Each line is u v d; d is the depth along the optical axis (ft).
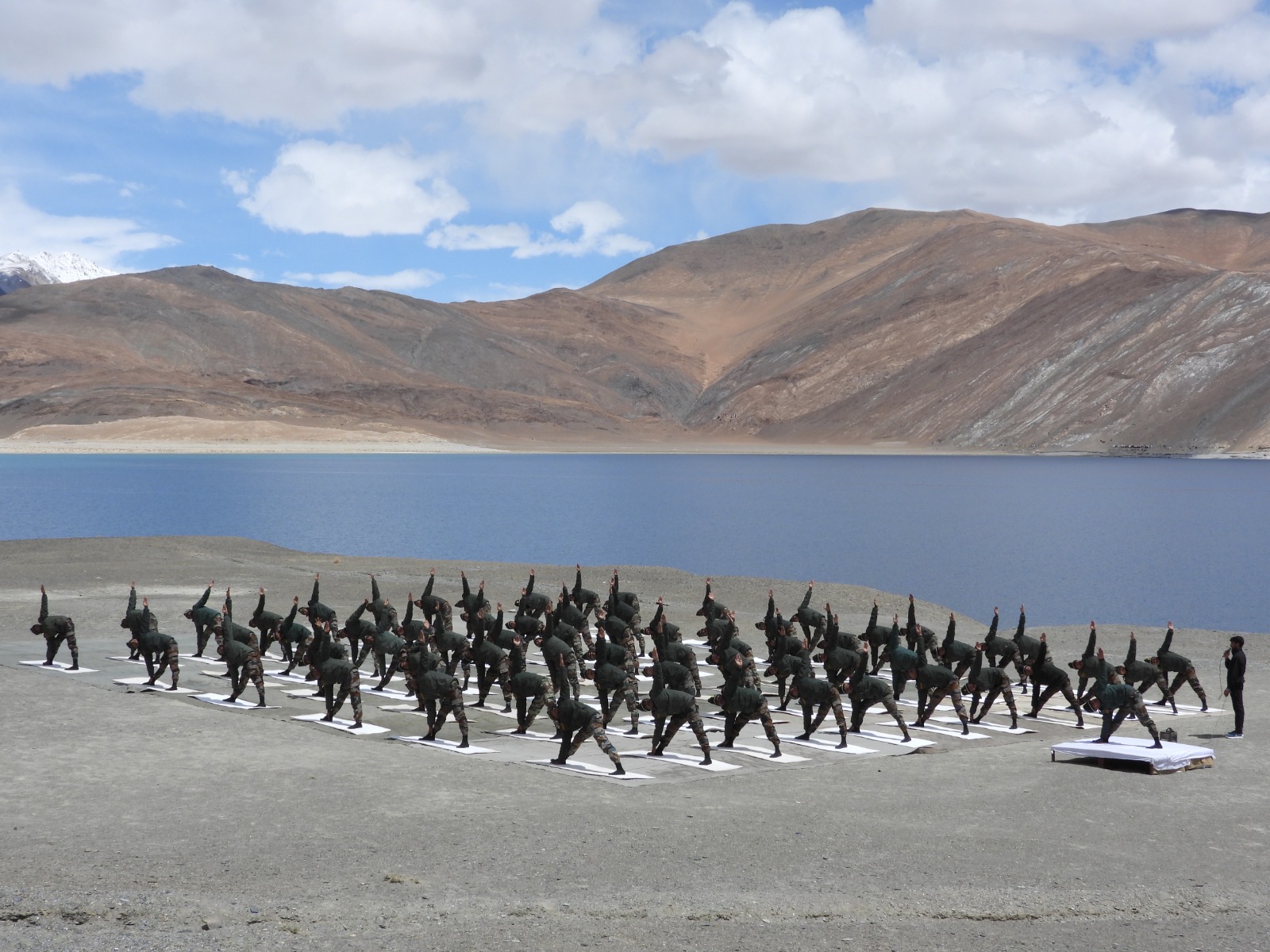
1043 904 40.57
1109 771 61.62
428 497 391.45
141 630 82.58
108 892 39.22
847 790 56.70
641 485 490.49
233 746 61.98
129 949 34.68
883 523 309.01
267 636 90.53
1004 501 402.31
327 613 86.58
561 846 45.44
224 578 153.17
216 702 75.66
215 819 48.11
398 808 50.47
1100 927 38.83
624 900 39.91
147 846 44.37
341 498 376.27
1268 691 91.09
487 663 77.25
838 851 45.91
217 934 36.01
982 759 65.10
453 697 64.80
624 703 80.38
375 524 284.61
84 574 155.84
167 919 37.09
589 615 93.61
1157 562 220.84
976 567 211.61
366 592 137.49
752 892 41.01
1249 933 38.47
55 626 87.30
